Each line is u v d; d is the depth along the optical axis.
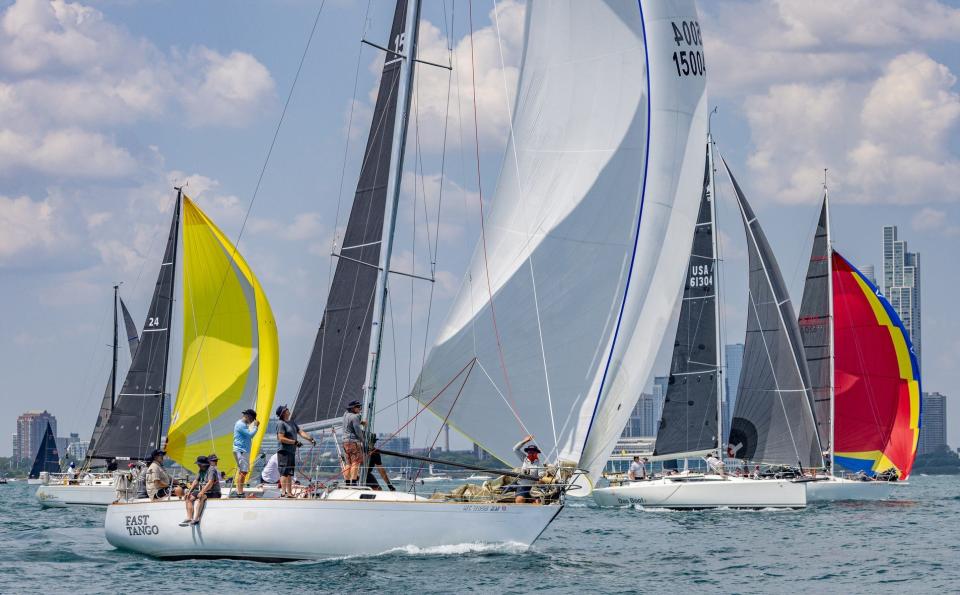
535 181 39.59
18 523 58.53
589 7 39.66
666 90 39.84
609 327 38.59
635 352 38.78
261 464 53.53
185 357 55.25
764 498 66.12
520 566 34.84
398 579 32.12
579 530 52.66
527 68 40.12
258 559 35.00
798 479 66.56
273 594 30.08
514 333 38.47
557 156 39.59
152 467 38.66
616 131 39.44
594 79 39.59
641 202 39.25
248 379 54.94
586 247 38.97
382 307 36.53
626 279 38.88
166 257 72.62
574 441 37.84
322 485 37.06
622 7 39.56
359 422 36.06
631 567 37.88
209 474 36.06
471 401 38.03
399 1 41.25
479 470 36.88
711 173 73.44
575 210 39.12
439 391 38.06
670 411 73.31
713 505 66.56
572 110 39.66
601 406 38.00
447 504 35.41
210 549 35.47
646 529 53.41
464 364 38.22
